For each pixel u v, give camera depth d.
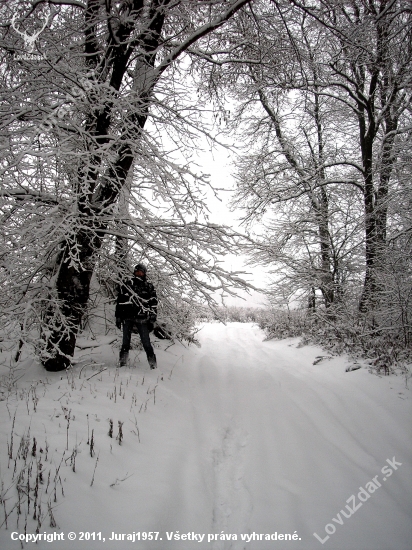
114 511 2.58
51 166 4.62
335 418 4.54
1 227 4.51
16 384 4.98
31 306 4.66
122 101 4.80
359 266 9.88
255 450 3.94
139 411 4.17
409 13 7.89
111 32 4.89
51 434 3.31
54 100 5.04
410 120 9.61
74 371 5.48
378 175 9.77
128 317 5.77
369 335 6.88
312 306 10.76
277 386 5.81
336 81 9.38
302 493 3.19
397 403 4.51
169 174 5.03
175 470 3.31
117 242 6.17
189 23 5.77
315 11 6.38
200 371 6.61
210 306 5.82
